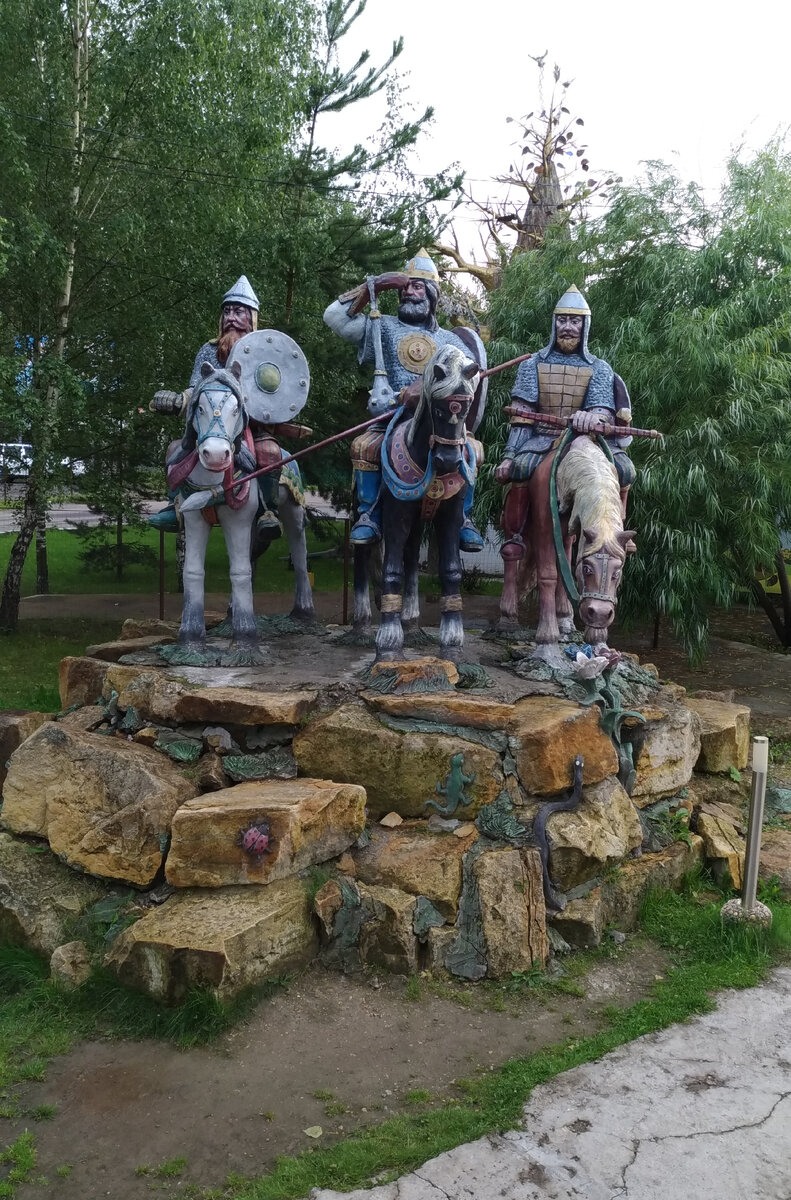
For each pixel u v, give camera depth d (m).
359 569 6.64
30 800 4.89
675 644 12.52
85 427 13.12
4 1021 4.00
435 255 17.59
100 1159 3.17
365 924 4.37
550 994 4.25
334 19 13.29
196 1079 3.60
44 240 10.95
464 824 4.78
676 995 4.25
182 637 5.93
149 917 4.18
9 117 10.21
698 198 10.33
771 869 5.38
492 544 12.61
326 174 12.31
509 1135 3.26
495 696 5.19
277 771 4.92
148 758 4.82
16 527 27.12
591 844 4.75
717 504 9.07
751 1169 3.10
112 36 12.09
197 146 11.77
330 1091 3.53
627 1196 2.97
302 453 5.73
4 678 10.11
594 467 5.14
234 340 6.40
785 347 9.82
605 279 10.58
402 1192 2.99
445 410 4.75
